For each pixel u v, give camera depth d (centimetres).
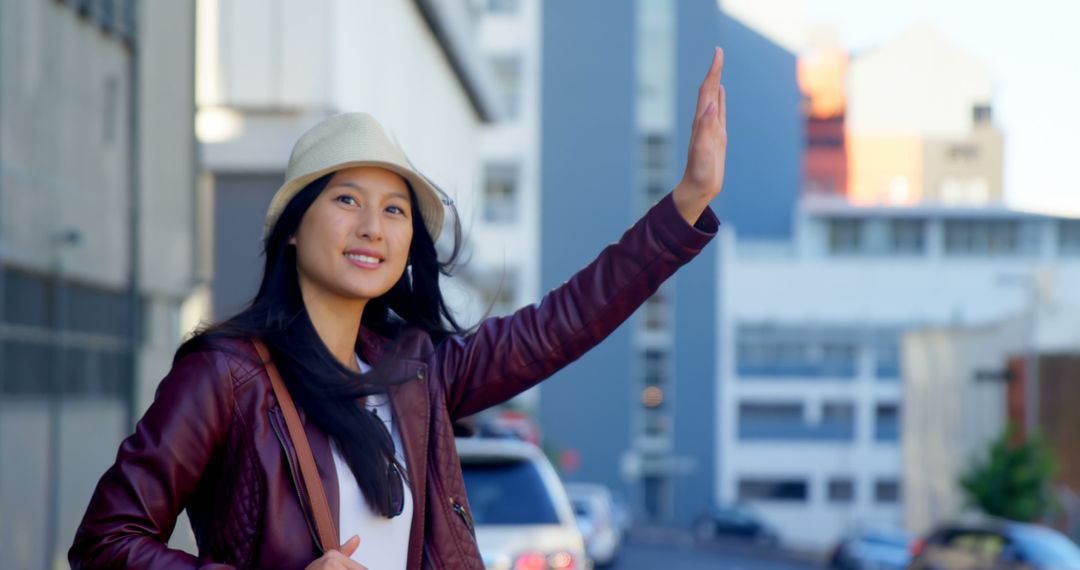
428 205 300
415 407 289
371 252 285
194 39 1931
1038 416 4344
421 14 2862
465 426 326
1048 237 8425
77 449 1534
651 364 7525
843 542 4300
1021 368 4497
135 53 1677
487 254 6756
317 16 2052
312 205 287
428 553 287
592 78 7394
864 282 8262
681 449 7519
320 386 275
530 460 962
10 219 1310
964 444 5131
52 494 1452
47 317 1436
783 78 9375
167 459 269
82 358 1553
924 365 5759
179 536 1587
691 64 7412
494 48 6894
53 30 1427
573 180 7350
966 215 8469
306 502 272
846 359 8112
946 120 10862
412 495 284
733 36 9406
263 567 270
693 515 7525
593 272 307
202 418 271
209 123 2056
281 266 291
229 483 274
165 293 1834
